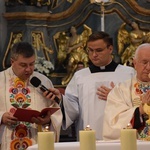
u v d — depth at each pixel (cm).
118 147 734
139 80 960
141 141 775
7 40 1684
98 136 1067
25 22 1684
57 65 1689
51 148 595
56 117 988
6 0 1711
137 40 1716
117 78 1094
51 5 1730
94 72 1109
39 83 984
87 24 1725
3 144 964
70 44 1695
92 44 1074
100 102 1074
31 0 1703
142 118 887
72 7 1723
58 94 984
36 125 978
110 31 1736
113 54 1714
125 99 945
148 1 1773
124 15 1744
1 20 1695
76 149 729
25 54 960
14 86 994
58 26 1727
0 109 984
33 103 991
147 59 923
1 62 1659
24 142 970
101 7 1722
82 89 1096
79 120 1089
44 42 1689
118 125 898
